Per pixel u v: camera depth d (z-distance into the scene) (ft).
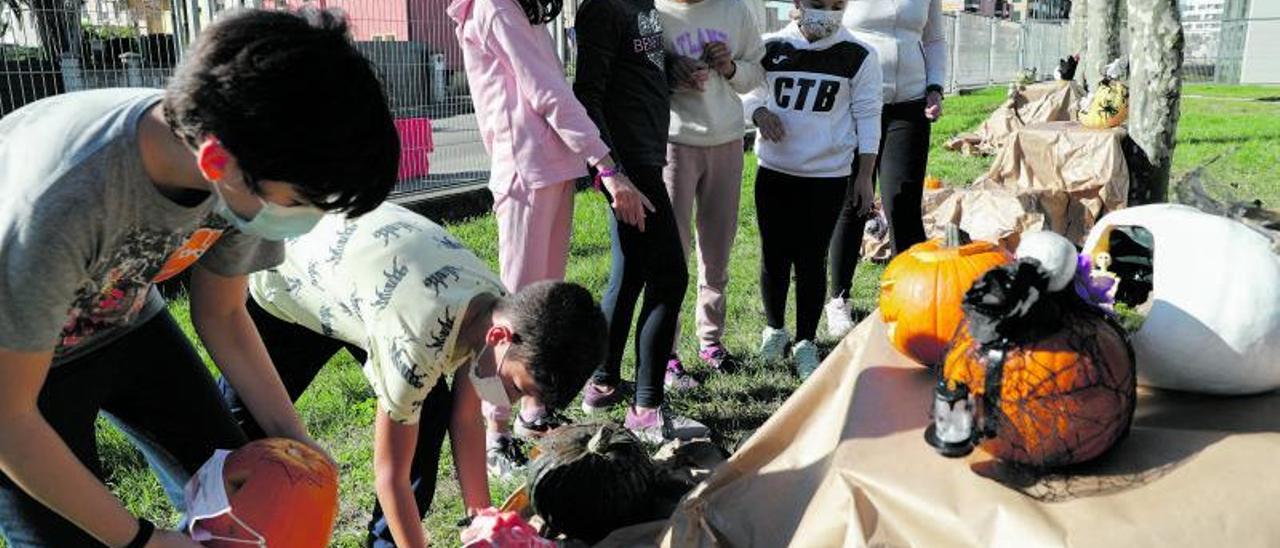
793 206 13.94
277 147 4.43
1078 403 6.06
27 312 4.85
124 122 5.11
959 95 76.07
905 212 16.39
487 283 7.43
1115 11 36.73
